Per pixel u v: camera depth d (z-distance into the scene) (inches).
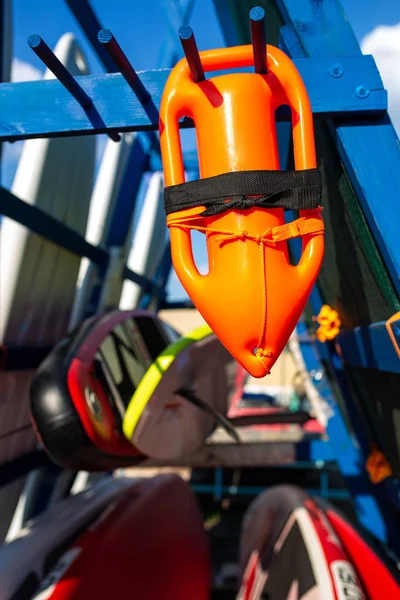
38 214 102.3
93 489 113.9
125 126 46.4
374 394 73.4
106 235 154.3
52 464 125.3
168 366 73.4
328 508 94.0
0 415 107.7
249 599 85.0
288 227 38.0
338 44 46.5
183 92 40.1
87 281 144.1
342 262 65.8
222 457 150.3
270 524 95.3
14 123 47.7
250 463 149.6
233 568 130.0
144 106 46.4
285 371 358.9
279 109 46.0
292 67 40.3
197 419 90.7
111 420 80.3
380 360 59.5
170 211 39.7
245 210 37.7
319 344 103.7
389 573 75.9
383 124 45.6
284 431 159.8
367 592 70.5
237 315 38.0
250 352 39.1
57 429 73.8
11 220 102.4
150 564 88.9
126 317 93.7
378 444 86.0
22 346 112.7
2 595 71.2
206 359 85.4
